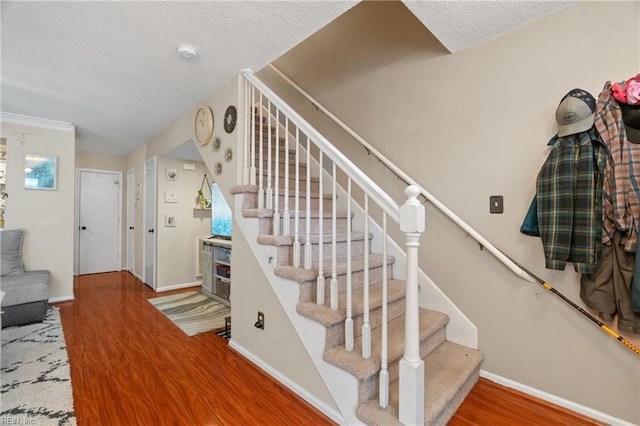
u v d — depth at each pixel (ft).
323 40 9.86
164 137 12.78
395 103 7.83
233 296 7.93
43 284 9.72
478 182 6.35
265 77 12.48
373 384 4.87
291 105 11.14
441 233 6.91
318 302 5.52
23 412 5.23
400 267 7.71
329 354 5.02
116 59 7.13
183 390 5.96
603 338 5.01
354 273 6.67
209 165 9.10
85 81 8.26
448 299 6.77
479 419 5.06
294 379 5.97
